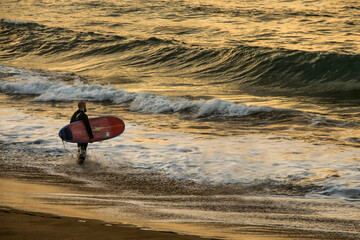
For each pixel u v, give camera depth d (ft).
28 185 85.87
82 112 110.93
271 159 108.58
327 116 164.66
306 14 507.71
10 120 154.71
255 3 609.83
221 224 62.23
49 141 125.70
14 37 429.38
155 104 183.62
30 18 537.24
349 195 82.84
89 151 117.19
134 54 350.84
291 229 61.00
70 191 83.25
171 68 310.65
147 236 48.49
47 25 476.54
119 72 297.53
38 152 115.34
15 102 197.47
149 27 458.09
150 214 66.80
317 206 75.97
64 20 519.19
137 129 145.28
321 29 412.36
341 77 266.77
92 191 84.69
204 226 60.13
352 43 339.57
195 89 238.89
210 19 490.90
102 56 356.79
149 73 294.66
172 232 52.29
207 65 309.42
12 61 354.13
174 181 93.35
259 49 312.91
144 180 94.07
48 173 97.96
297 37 375.04
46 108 182.50
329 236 57.93
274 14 510.17
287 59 290.35
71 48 386.52
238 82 270.46
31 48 394.52
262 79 275.80
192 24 464.65
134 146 122.52
